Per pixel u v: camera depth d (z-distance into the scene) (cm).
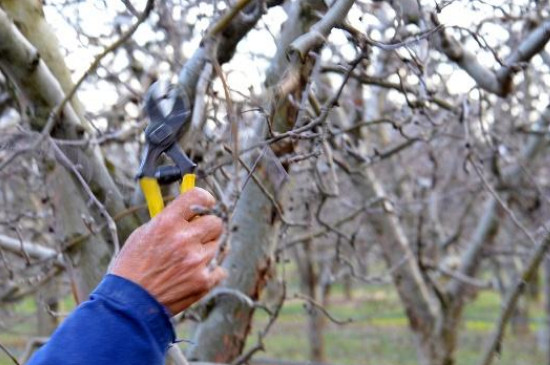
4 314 534
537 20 313
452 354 634
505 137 475
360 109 416
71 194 274
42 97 252
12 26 239
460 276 598
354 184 548
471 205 711
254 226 325
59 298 473
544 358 1362
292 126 258
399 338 1580
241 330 341
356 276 423
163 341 147
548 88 405
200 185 292
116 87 374
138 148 323
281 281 375
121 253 153
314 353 1189
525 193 581
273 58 270
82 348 140
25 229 442
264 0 253
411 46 259
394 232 605
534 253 392
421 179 654
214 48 224
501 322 409
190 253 150
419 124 340
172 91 190
